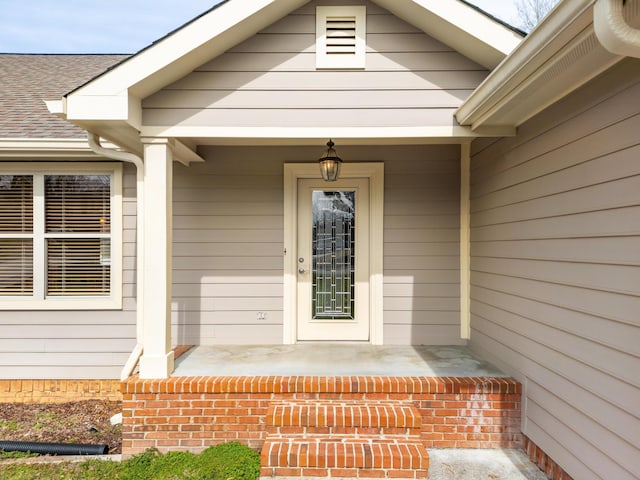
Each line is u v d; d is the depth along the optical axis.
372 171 4.61
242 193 4.62
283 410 3.02
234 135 3.33
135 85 3.07
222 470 2.88
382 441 2.82
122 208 4.53
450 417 3.24
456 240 4.60
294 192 4.63
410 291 4.60
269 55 3.35
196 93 3.33
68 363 4.48
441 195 4.61
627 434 2.08
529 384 3.10
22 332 4.47
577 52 2.07
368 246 4.69
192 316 4.58
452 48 3.33
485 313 4.00
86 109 3.04
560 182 2.69
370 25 3.36
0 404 4.37
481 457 3.09
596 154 2.33
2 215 4.55
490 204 3.88
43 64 6.56
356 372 3.53
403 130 3.33
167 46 3.04
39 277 4.52
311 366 3.71
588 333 2.39
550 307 2.81
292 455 2.66
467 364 3.79
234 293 4.60
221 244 4.61
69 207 4.59
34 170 4.50
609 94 2.22
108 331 4.51
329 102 3.34
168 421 3.22
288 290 4.59
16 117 4.72
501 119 3.12
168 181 3.40
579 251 2.48
